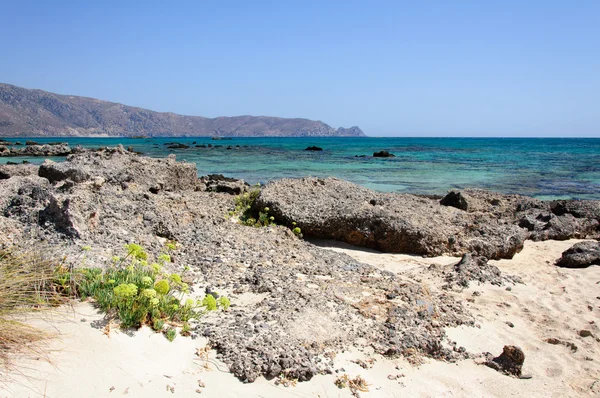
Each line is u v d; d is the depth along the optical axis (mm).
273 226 9547
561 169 31938
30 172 14438
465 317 5727
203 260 6586
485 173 28938
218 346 4168
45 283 4348
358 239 9438
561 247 10250
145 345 3896
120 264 5180
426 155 50156
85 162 11328
